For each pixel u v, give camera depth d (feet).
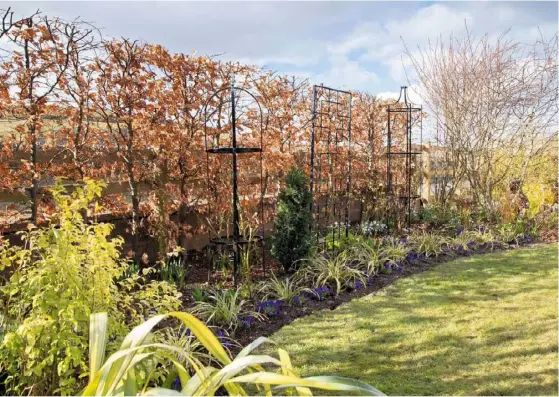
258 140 16.84
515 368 8.88
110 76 12.86
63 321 6.07
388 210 23.21
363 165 23.88
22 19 10.77
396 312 12.07
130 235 15.06
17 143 11.64
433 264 17.11
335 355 9.57
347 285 14.07
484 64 24.94
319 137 20.33
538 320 11.30
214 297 11.37
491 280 14.90
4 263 6.57
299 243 15.16
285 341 10.29
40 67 11.28
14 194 11.59
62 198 7.04
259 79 17.37
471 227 23.18
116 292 7.38
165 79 14.40
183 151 14.74
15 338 5.91
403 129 26.78
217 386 3.50
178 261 15.70
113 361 3.40
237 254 13.41
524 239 21.06
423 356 9.48
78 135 12.49
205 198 16.06
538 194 24.17
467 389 8.12
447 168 26.89
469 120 25.38
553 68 24.66
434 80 26.73
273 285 13.37
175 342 8.17
